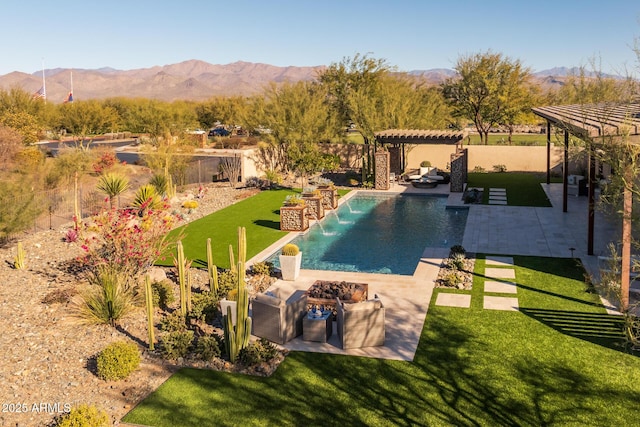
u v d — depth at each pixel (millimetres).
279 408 9000
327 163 34406
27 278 15844
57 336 11922
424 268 16469
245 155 34219
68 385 9859
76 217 19766
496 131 72875
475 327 11938
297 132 34156
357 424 8516
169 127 57375
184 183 32250
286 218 22031
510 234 20375
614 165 6797
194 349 11039
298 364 10523
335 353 10961
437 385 9594
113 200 25625
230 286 14023
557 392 9234
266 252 18750
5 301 13969
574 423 8352
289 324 11531
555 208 24984
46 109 66250
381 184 32250
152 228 16875
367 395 9336
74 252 18469
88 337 11883
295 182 35125
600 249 17672
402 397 9250
